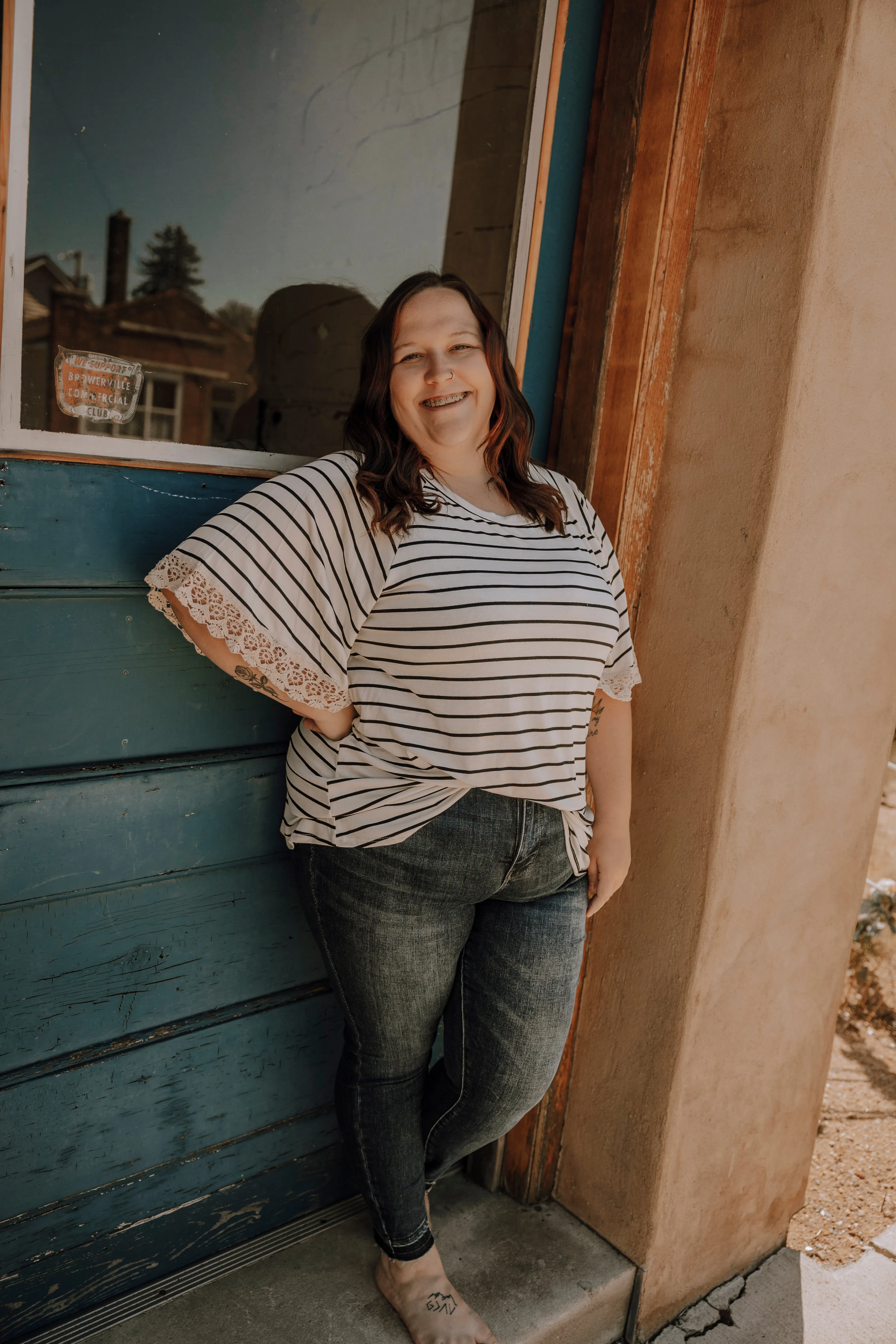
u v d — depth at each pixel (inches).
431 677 49.4
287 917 64.1
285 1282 65.5
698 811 65.2
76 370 57.2
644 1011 69.9
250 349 68.2
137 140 60.1
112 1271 61.5
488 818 51.5
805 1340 73.9
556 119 63.5
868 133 58.1
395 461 50.6
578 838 55.9
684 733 65.7
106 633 52.3
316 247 69.4
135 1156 60.5
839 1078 109.7
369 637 50.2
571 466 68.3
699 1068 69.2
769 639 63.4
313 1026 67.5
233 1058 63.7
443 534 49.6
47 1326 59.4
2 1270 56.3
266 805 60.8
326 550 48.4
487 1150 78.2
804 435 60.6
